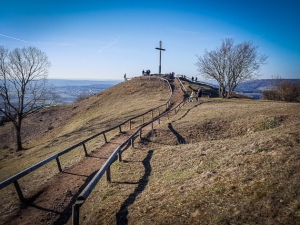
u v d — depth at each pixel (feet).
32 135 130.21
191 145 38.91
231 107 75.05
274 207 13.98
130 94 148.25
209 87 194.90
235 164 22.94
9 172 54.08
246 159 23.17
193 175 24.25
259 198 15.26
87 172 34.47
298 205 13.56
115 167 33.24
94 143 54.24
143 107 104.37
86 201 24.48
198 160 29.78
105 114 114.42
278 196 14.92
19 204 25.84
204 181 21.09
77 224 16.40
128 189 24.64
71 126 117.19
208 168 25.12
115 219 18.30
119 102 136.26
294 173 17.31
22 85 96.22
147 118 79.61
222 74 131.34
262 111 60.18
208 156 30.12
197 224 14.44
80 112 145.79
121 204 20.70
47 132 126.62
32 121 154.30
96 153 44.16
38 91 101.81
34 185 32.12
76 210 16.35
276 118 48.60
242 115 58.29
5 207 25.72
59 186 30.22
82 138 71.87
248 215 13.89
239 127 51.13
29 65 96.58
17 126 98.22
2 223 22.29
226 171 21.77
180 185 22.00
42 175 37.04
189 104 94.22
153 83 165.48
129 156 37.91
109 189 25.49
